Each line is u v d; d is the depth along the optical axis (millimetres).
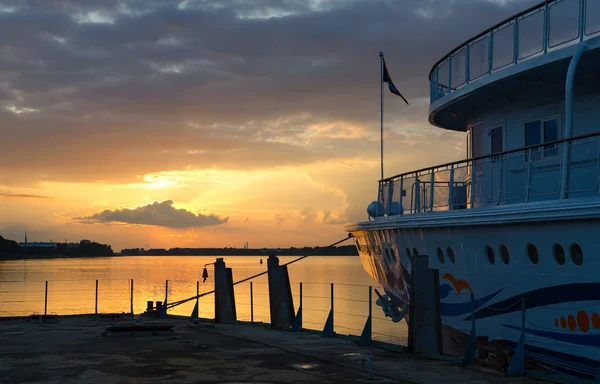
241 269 183000
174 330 21562
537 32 14430
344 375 13211
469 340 14094
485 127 17859
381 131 23422
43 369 13945
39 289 78438
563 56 13586
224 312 24406
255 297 66438
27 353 16219
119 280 111188
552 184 14078
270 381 12586
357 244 22406
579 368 12258
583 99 14898
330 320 19781
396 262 18672
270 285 22141
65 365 14438
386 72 25844
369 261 21406
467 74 16922
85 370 13812
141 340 18812
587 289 11852
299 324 20969
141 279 117812
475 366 13672
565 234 12156
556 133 15594
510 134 16828
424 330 15562
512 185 15109
